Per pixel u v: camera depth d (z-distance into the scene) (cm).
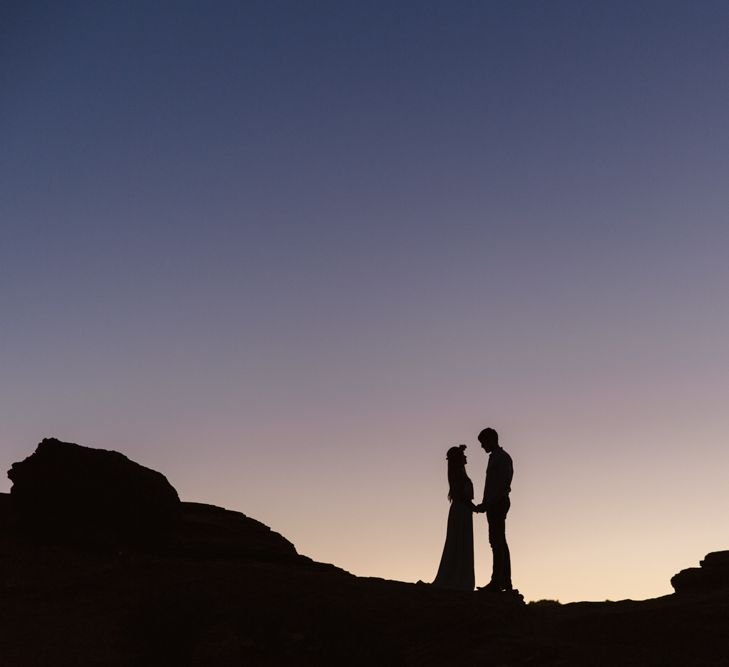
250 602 1786
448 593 1953
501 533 2081
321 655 1551
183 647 1545
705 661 1464
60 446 2336
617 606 1888
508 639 1647
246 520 2589
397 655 1562
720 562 2148
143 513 2303
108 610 1798
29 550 2164
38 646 1612
